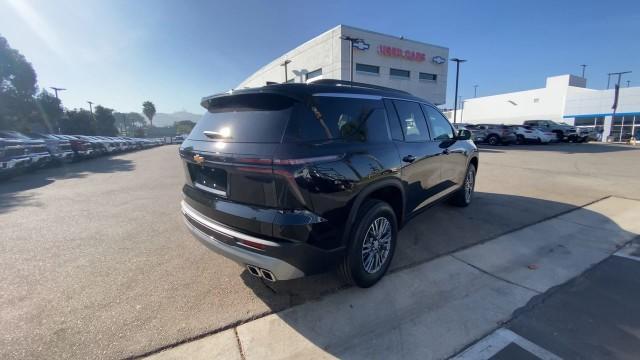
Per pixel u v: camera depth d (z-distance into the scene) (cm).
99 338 226
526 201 586
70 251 380
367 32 2627
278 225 218
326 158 233
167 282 304
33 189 788
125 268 334
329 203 233
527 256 354
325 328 236
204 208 269
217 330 235
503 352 210
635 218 486
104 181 907
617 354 207
